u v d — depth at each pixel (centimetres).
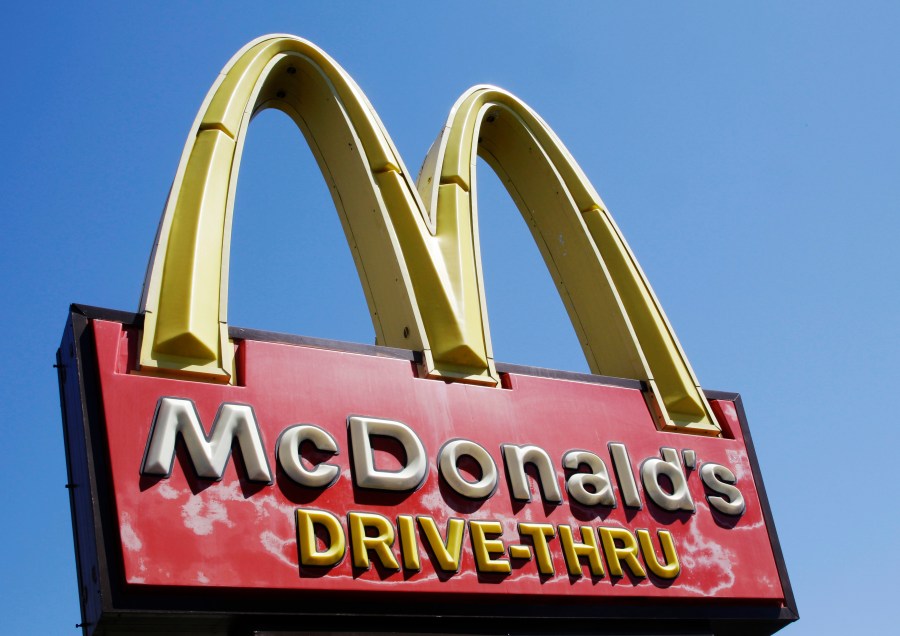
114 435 955
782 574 1324
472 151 1484
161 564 913
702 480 1338
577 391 1307
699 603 1237
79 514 975
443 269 1303
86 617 947
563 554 1152
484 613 1072
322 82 1430
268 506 993
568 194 1562
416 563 1041
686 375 1440
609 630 1169
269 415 1045
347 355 1141
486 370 1241
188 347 1043
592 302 1504
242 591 941
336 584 988
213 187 1180
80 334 1010
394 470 1085
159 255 1099
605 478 1236
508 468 1169
